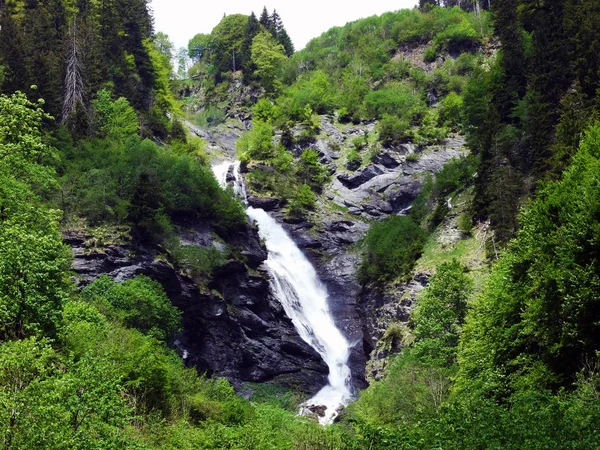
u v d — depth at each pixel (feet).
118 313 207.21
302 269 363.76
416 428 101.65
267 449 126.41
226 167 398.83
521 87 331.36
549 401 97.76
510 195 257.96
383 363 274.98
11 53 304.50
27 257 102.42
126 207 270.05
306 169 411.54
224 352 273.95
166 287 260.21
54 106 308.19
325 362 313.12
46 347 84.33
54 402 75.61
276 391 281.74
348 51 618.44
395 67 549.13
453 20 581.12
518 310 148.56
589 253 132.05
